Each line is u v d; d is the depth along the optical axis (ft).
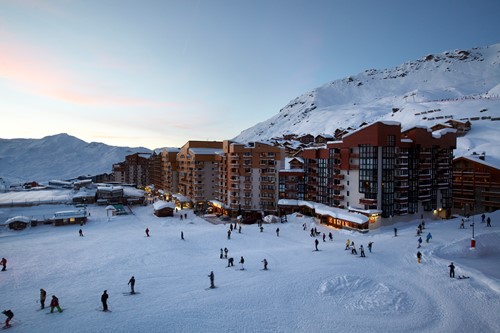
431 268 140.87
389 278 130.82
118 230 271.90
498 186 266.98
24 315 101.04
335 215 250.37
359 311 103.60
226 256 173.58
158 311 102.06
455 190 297.33
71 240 226.99
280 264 154.92
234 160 334.44
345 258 160.45
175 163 465.06
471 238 177.27
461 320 97.66
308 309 104.88
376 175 243.19
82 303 111.04
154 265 160.97
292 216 292.81
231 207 334.85
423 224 226.38
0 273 150.51
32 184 636.89
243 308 104.83
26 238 240.73
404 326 94.27
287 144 601.21
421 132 263.70
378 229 235.20
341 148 268.21
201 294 117.50
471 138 444.55
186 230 264.31
